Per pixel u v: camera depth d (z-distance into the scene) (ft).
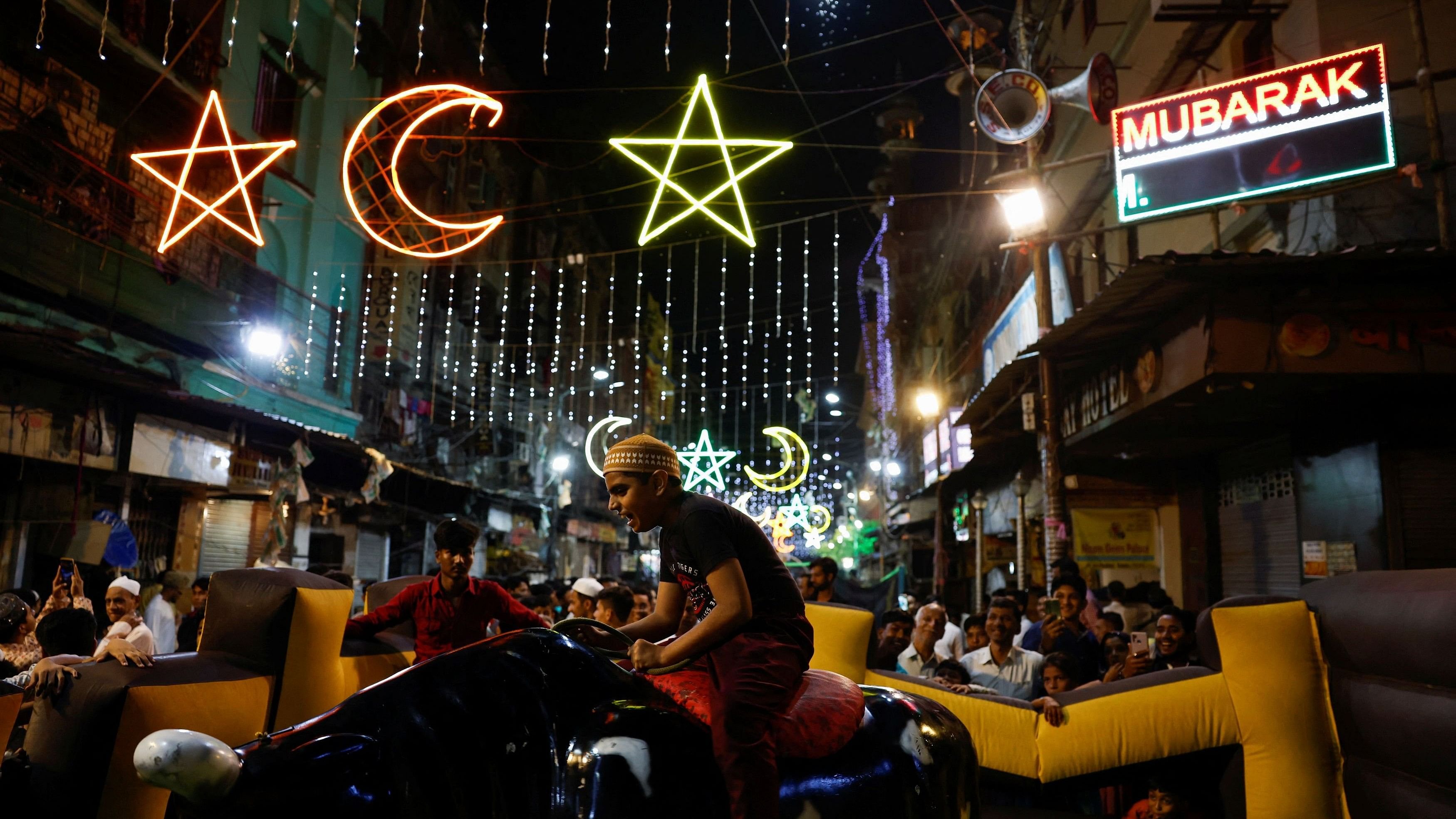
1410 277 25.12
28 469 36.29
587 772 8.46
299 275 62.18
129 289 44.91
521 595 39.58
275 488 46.47
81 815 10.09
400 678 8.85
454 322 87.51
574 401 126.41
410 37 76.84
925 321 107.45
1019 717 14.70
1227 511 41.63
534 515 103.04
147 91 45.91
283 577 12.74
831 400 105.50
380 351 72.08
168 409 42.22
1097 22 56.59
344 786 7.88
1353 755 12.82
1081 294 56.08
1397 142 30.01
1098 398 36.94
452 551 16.07
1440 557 28.32
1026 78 37.37
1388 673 11.74
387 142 72.59
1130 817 14.90
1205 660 14.51
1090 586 44.80
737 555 9.59
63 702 10.47
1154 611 37.52
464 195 88.48
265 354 54.24
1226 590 41.47
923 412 81.82
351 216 68.28
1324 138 29.30
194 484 44.65
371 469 54.13
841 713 10.03
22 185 38.73
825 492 116.98
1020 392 44.16
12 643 18.06
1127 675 18.52
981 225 73.00
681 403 204.03
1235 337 25.61
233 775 7.47
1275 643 13.50
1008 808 14.52
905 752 10.21
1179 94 32.04
